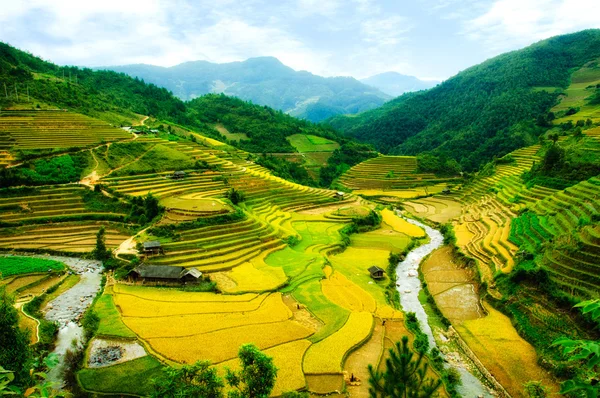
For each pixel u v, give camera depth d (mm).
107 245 64938
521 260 55188
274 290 53344
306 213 97812
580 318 42406
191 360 36469
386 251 75250
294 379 34438
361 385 34875
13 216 71750
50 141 95000
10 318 20703
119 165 94812
